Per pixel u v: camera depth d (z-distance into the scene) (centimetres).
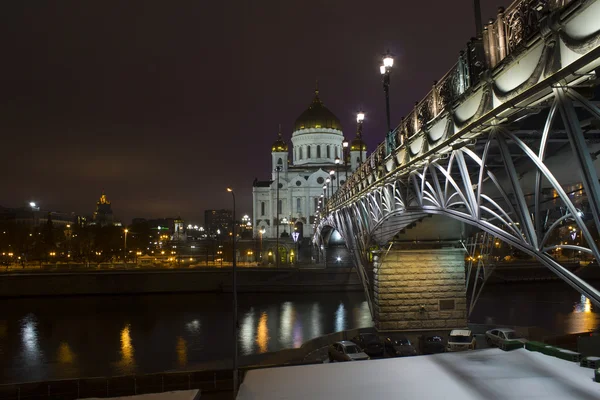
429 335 3725
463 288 4034
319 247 11638
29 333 5544
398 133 2609
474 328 4047
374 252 4072
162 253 19638
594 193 996
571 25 1013
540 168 1160
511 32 1280
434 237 3959
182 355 4428
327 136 17162
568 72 997
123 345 4894
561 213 1905
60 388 2741
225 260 14688
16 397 2711
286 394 1536
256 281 9038
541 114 1454
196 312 6919
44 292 8700
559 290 8819
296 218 16238
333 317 6344
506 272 9594
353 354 3036
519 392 1459
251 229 18588
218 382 2820
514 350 1945
